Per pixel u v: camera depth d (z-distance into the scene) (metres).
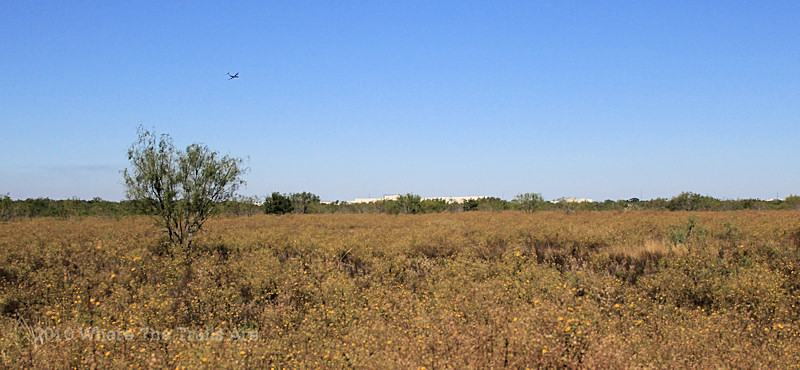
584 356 5.21
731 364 5.35
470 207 52.88
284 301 8.60
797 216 23.64
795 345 5.84
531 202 43.25
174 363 5.48
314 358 5.68
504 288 8.73
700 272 9.88
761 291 8.20
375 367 5.16
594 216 31.86
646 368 4.98
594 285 9.37
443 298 8.12
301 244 15.15
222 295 8.71
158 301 7.77
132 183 14.84
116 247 13.77
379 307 7.82
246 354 5.59
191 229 15.52
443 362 5.20
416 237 16.78
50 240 16.56
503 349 5.47
